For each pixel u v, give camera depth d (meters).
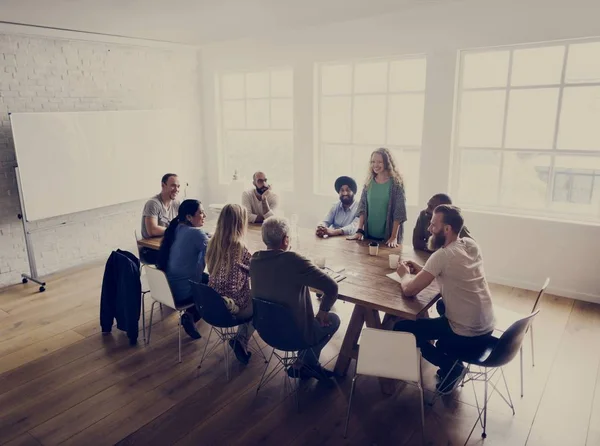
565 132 4.04
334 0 3.71
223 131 6.54
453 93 4.39
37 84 4.57
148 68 5.66
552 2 3.77
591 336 3.41
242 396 2.75
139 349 3.32
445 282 2.36
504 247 4.39
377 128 5.16
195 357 3.20
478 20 4.13
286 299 2.34
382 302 2.41
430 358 2.52
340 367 2.92
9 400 2.74
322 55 5.19
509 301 4.05
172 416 2.58
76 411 2.64
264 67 5.72
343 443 2.35
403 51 4.62
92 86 5.06
